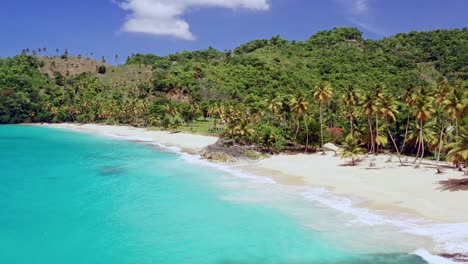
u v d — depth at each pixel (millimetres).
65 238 45625
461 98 74438
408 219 48719
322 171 79312
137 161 100188
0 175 82188
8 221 51469
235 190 67125
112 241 44562
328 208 54969
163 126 180250
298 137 109000
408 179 68125
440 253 38750
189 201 60594
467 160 63906
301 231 46406
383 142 97688
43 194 65812
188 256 40312
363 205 55500
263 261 38875
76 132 185000
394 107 91250
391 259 38094
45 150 122500
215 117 186625
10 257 40250
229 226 48969
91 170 87688
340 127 134125
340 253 39938
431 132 87500
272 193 64375
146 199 62312
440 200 54875
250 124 115500
